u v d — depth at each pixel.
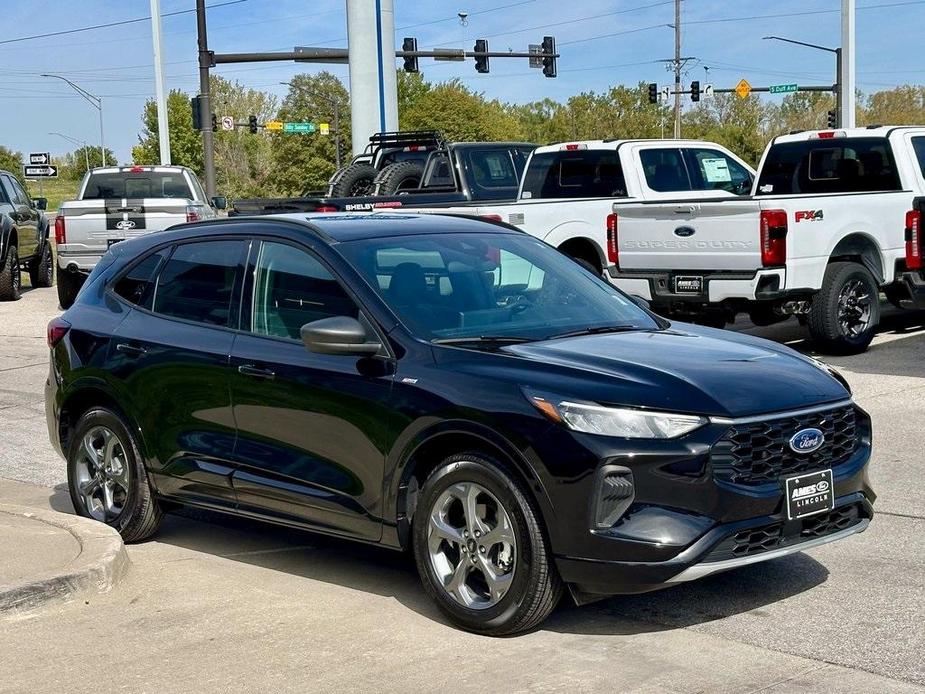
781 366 5.48
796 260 11.74
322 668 4.89
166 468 6.61
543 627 5.30
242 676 4.83
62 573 5.83
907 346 12.87
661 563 4.82
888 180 13.73
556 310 6.15
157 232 7.17
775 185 14.77
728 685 4.57
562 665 4.83
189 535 7.14
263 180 106.88
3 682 4.83
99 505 7.15
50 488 8.52
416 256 6.15
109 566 6.04
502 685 4.64
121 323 6.94
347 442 5.70
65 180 137.38
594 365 5.23
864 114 94.25
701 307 12.59
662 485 4.88
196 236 6.79
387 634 5.28
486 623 5.16
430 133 20.58
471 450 5.25
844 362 11.96
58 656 5.11
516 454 5.04
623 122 91.69
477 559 5.23
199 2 32.91
